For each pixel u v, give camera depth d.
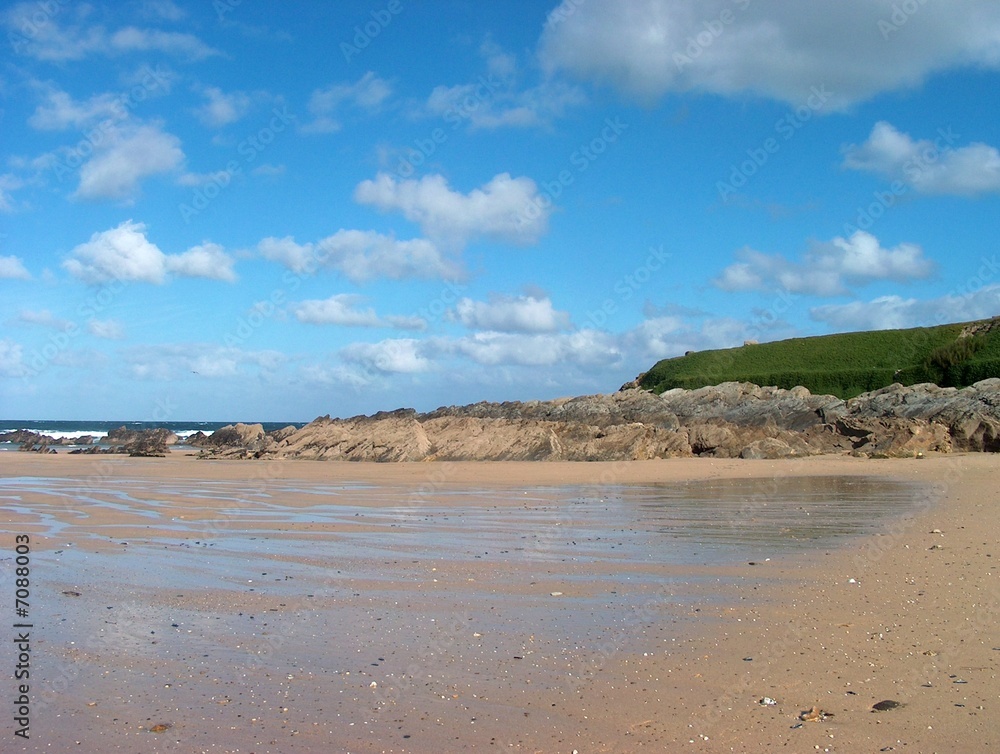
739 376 91.94
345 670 9.47
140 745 7.55
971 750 7.06
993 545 16.12
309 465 48.03
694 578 13.95
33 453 70.12
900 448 44.94
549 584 13.66
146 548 17.61
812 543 17.28
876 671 9.01
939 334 92.62
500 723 7.90
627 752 7.23
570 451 47.97
